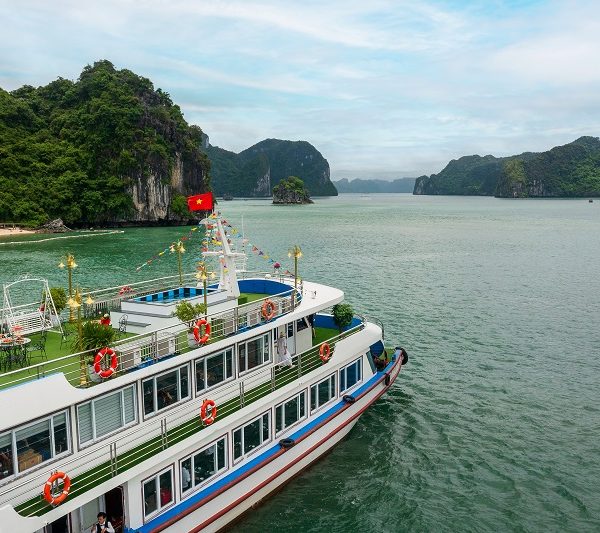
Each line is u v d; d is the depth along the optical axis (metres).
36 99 188.88
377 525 18.97
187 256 90.94
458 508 20.03
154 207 172.62
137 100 179.00
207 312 20.97
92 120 170.25
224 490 17.38
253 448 19.22
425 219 189.75
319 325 28.22
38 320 19.55
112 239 124.12
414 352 37.56
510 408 28.36
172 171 179.75
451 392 30.39
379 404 28.64
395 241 113.69
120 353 15.59
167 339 17.05
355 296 56.09
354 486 21.06
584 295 57.16
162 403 16.86
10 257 91.44
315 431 21.58
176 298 22.98
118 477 14.58
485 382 31.97
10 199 146.50
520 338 41.06
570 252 94.31
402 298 55.19
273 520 18.91
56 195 155.50
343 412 23.44
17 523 12.45
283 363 21.12
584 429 26.08
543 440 24.98
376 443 24.41
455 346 39.00
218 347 18.38
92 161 167.25
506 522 19.30
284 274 28.45
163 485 16.06
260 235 126.75
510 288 61.09
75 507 13.59
